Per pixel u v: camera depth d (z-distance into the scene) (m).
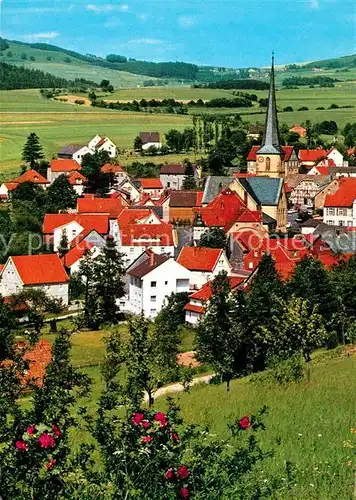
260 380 86.19
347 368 94.06
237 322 116.88
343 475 41.41
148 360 87.56
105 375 98.88
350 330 138.25
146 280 194.88
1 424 32.59
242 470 32.53
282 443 51.19
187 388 90.00
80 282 194.38
